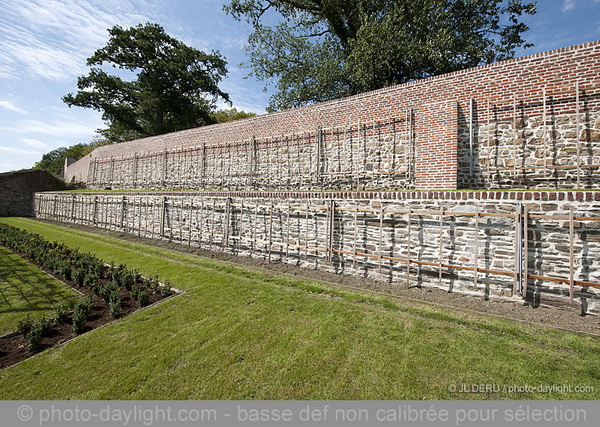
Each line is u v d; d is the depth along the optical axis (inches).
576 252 195.3
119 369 150.9
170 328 190.9
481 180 310.8
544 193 202.5
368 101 391.5
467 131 319.6
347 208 291.0
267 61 867.4
